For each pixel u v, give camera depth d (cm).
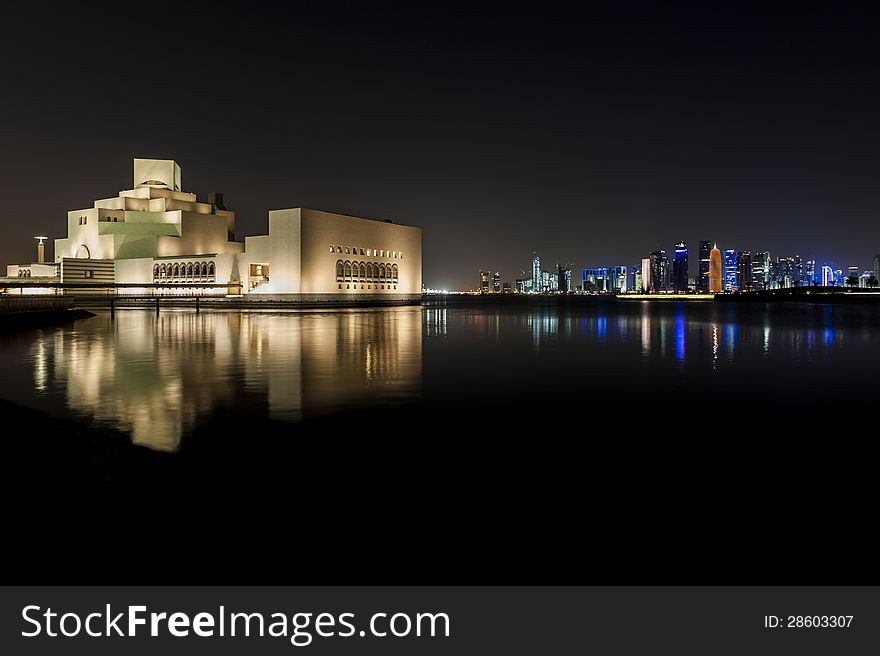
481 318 6256
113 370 1864
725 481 752
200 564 538
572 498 690
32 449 896
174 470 791
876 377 1753
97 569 532
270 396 1384
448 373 1819
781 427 1070
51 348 2623
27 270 10488
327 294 9088
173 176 11469
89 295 9631
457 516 636
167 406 1249
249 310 7075
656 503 674
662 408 1247
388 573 525
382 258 10344
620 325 4997
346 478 760
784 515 640
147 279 9894
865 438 980
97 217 10306
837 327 4769
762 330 4322
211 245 10894
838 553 555
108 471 788
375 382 1619
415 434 1005
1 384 1561
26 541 579
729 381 1667
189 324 4516
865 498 690
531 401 1329
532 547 567
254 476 766
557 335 3681
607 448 916
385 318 5672
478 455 873
